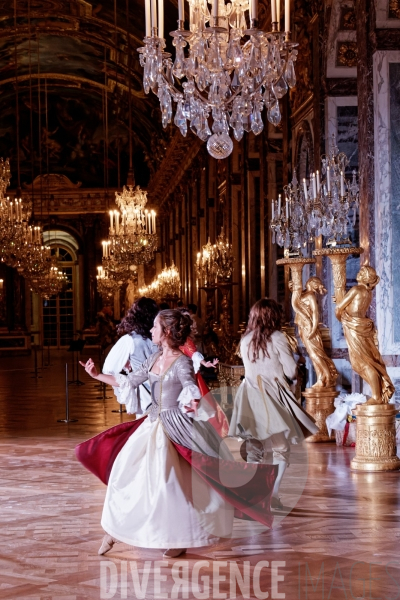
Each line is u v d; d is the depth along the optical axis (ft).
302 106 49.60
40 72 132.57
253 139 67.46
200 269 70.85
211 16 26.71
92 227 156.04
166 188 132.46
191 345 23.49
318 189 33.91
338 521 21.12
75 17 103.81
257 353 21.42
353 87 45.03
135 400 20.02
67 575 16.92
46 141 151.23
